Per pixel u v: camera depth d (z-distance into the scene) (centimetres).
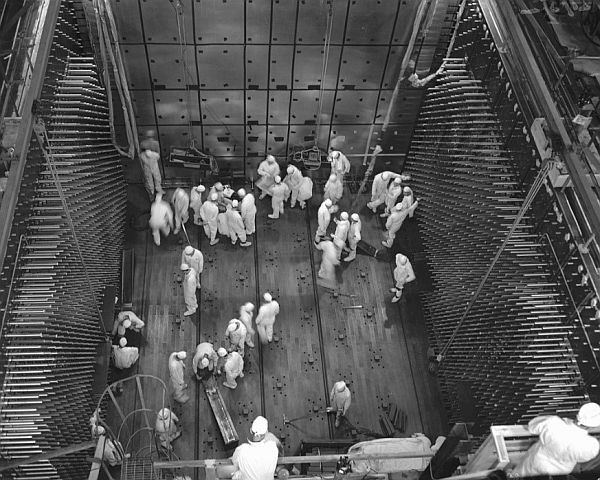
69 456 1465
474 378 1700
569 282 1455
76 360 1630
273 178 2189
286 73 2039
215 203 2066
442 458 1330
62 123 1711
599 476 1198
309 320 2025
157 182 2172
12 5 1653
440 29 1991
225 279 2094
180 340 1956
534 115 1591
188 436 1788
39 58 1579
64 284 1583
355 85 2092
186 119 2142
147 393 1847
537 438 1159
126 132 2120
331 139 2266
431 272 1984
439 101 2039
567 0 1781
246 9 1859
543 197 1536
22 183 1466
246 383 1892
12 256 1418
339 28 1934
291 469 1689
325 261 2058
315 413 1847
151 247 2144
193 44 1933
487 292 1672
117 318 1900
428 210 2069
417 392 1898
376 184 2186
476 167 1808
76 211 1709
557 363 1461
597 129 1538
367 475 1480
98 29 1809
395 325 2028
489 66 1817
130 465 1324
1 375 1355
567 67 1605
